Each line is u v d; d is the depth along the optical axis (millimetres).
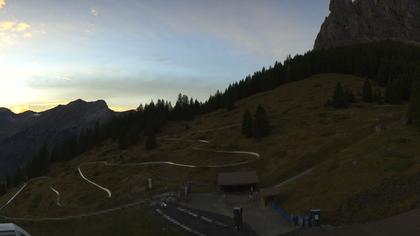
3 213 145000
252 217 73750
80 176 158625
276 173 106500
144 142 188000
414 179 65938
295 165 107062
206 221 74250
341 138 117375
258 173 112375
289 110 178125
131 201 104625
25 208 143000
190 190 103125
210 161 132500
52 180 174750
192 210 84375
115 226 85938
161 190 108188
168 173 129500
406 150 84250
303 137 132125
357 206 64312
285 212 70562
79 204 122312
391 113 139625
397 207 59031
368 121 133375
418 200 58844
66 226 102500
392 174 71438
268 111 185500
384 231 52281
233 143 148000
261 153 128625
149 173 132625
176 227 72375
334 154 107000
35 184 184375
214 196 96312
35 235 101062
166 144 171875
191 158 141000
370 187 69125
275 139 139125
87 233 89750
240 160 126750
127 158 161625
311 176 91188
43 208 132000
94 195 126750
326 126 138750
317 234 57500
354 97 174500
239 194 97000
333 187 76938
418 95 104938
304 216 63125
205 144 155625
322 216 64750
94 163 174625
